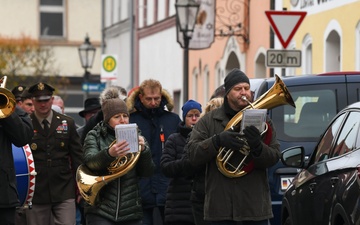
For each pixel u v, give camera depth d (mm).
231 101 14359
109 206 14984
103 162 14648
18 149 17453
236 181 14211
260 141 13805
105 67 48938
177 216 17703
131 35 57812
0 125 14812
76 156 18984
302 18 27766
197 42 41906
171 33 57469
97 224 15016
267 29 38844
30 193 17562
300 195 15508
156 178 18422
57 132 18859
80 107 88812
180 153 17609
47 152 18766
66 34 89750
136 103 18688
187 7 34406
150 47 63812
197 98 53562
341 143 14445
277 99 14023
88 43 55031
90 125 19641
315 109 18500
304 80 18688
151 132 18609
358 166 12891
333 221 13586
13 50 76688
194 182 16703
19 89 20688
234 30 43750
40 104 18625
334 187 13672
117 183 15031
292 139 18344
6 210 14898
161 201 18359
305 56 35656
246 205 14164
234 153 14164
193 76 54156
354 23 30359
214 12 42000
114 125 15141
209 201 14359
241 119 14102
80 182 14922
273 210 18344
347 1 31000
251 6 41500
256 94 18734
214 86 49000
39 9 89562
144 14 66062
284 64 27484
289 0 37156
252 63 41406
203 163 14164
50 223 18953
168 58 58562
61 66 89625
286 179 18344
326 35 33188
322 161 14930
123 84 72125
